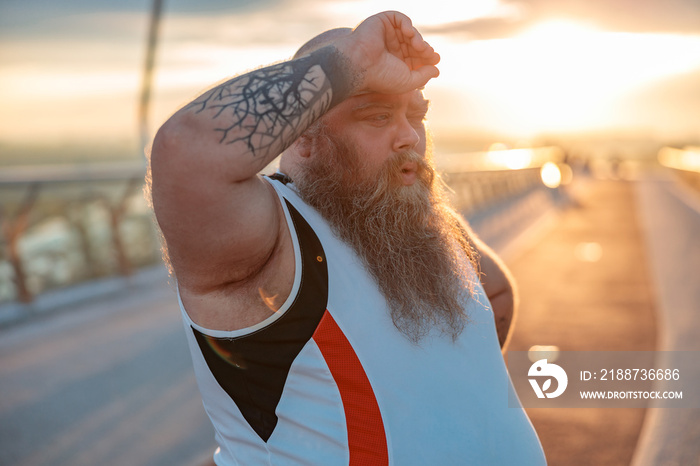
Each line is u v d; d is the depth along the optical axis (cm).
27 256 611
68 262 660
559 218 1680
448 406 109
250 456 109
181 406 382
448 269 116
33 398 393
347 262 106
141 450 326
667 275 827
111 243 707
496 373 120
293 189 112
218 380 107
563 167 3372
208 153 86
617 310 627
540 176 3203
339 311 102
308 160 112
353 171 110
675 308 632
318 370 102
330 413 103
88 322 573
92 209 684
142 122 852
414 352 107
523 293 720
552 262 949
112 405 384
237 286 99
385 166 111
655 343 509
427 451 105
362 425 102
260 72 93
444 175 131
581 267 899
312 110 94
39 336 528
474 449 109
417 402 106
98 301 645
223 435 114
